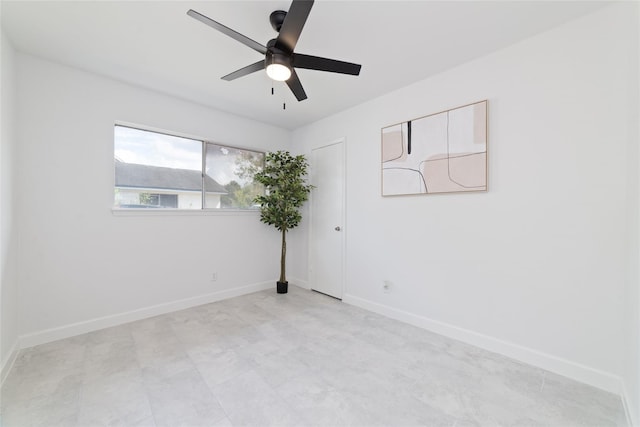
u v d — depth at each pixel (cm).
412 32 196
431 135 258
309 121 388
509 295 214
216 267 346
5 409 154
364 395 168
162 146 309
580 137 184
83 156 253
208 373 189
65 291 243
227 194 362
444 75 250
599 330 177
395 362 205
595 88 179
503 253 217
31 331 227
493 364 202
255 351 220
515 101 210
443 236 252
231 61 237
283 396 167
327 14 177
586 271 182
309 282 400
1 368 184
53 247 238
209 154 345
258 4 170
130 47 217
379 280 305
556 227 194
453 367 198
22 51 222
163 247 302
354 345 231
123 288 275
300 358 210
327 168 371
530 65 203
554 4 170
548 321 196
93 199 258
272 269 410
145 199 296
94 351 218
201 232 333
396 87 282
